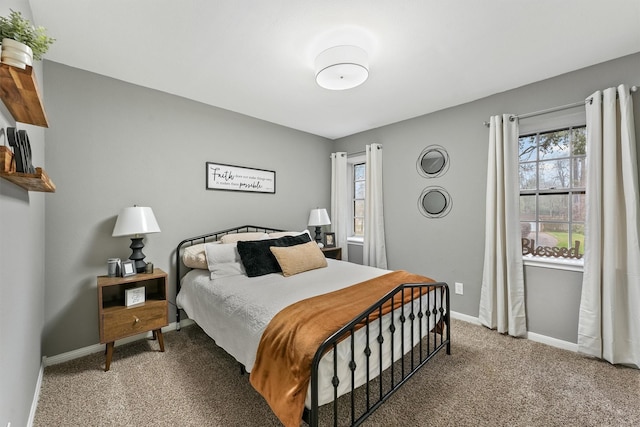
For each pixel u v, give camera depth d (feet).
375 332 5.16
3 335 3.31
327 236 12.94
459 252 9.76
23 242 4.40
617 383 5.98
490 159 8.64
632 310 6.43
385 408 5.24
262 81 7.98
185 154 9.16
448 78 7.81
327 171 14.14
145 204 8.33
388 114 10.69
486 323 8.83
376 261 11.87
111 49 6.40
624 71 6.69
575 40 6.09
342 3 4.98
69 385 5.97
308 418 4.09
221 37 5.97
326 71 6.26
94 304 7.42
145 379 6.20
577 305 7.47
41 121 4.20
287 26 5.62
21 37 3.16
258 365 4.70
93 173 7.45
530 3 5.00
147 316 7.10
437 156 10.28
